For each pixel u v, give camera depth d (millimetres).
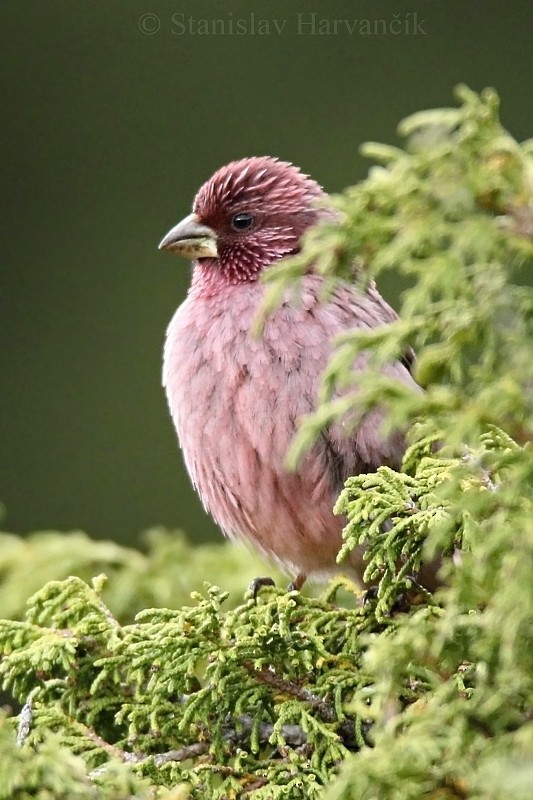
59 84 22984
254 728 7906
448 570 6484
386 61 22594
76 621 8742
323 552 10742
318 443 10016
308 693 8133
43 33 22969
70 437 22344
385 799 5910
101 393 22531
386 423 6062
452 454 7984
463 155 6043
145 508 21906
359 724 7863
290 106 22609
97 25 22875
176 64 22844
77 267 22891
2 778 6406
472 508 6164
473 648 6141
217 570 12039
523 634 5824
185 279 22781
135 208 22906
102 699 8602
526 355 6004
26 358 22625
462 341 6141
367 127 22453
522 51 22453
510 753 5809
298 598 8820
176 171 22906
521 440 6273
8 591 11648
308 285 10539
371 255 6254
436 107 22328
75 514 21891
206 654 8023
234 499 10789
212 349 10570
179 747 8273
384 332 6207
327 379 6227
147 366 22562
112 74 22922
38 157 23016
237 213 11719
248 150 22703
